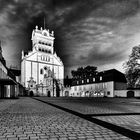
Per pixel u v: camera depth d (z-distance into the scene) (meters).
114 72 65.38
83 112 11.46
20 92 71.06
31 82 74.25
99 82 69.69
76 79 87.19
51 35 86.69
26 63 74.94
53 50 86.19
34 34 81.19
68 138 4.96
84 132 5.69
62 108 14.38
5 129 6.11
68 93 86.75
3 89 36.50
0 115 9.70
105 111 12.16
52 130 5.97
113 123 7.33
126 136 5.21
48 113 10.77
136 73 38.75
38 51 78.50
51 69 81.44
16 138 4.94
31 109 13.29
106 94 65.44
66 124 7.08
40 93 75.31
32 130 5.96
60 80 83.19
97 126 6.69
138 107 15.99
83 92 78.88
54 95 78.75
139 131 5.85
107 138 4.98
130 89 56.75
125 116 9.55
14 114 10.16
